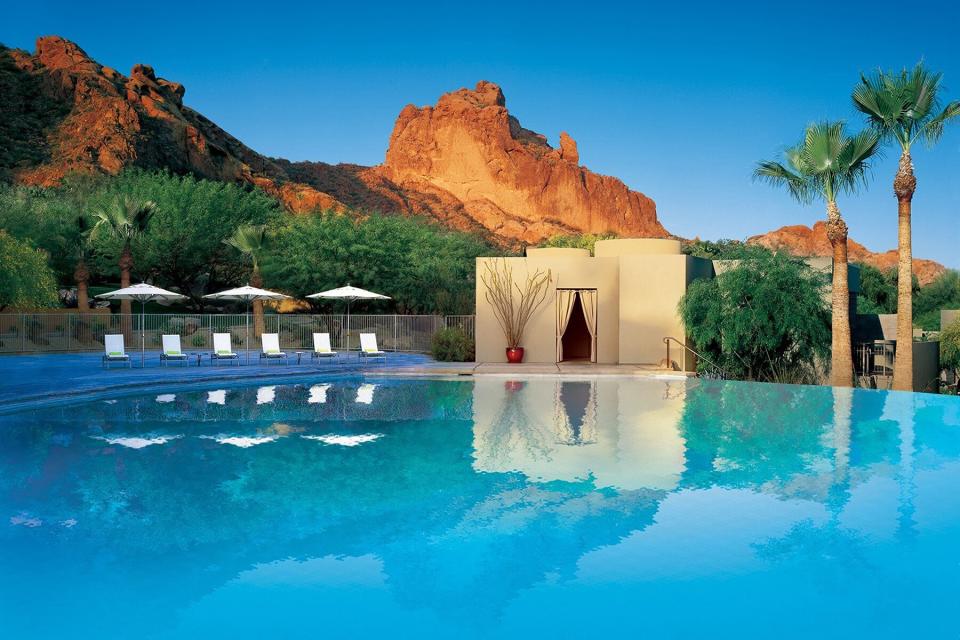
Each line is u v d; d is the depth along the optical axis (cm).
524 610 489
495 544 612
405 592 516
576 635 454
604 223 19550
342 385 1725
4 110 7806
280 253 3234
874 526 654
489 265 2192
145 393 1560
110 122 7738
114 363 2103
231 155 9400
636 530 646
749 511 700
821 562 570
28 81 8344
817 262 2303
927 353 2083
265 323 2922
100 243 3559
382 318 2766
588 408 1338
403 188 18912
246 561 574
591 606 494
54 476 823
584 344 2478
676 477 826
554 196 19162
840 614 483
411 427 1138
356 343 2798
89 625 467
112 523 664
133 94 8594
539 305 2170
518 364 2105
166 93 9912
